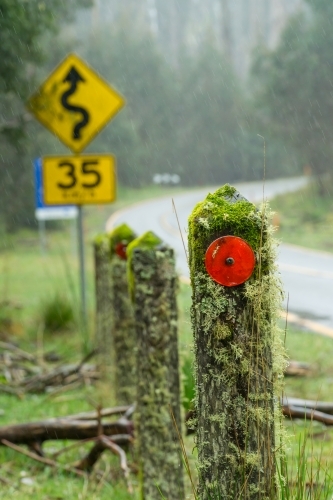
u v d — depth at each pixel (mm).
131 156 70812
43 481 4434
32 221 35219
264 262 2117
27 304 11742
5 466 4652
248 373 2115
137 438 3703
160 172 80188
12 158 31672
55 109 8828
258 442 2131
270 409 2145
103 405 5797
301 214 36938
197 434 2207
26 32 11203
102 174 8852
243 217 2102
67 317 9234
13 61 11055
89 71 8859
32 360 7832
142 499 3689
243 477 2129
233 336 2107
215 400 2141
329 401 5887
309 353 7828
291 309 11211
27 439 4652
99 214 45344
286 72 39938
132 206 52281
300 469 2709
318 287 13625
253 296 2094
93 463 4531
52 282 14438
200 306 2137
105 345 6383
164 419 3633
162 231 30891
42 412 5961
